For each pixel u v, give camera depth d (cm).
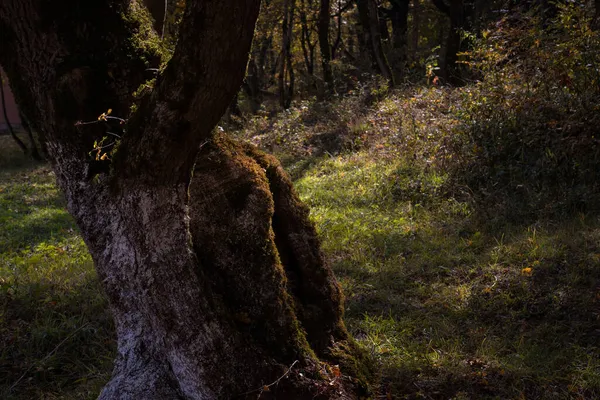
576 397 390
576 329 470
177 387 334
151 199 306
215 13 265
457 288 561
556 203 699
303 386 338
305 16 2336
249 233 352
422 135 998
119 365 347
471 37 1024
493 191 780
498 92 864
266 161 393
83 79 318
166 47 349
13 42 322
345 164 1066
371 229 750
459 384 413
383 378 423
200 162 363
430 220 755
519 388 405
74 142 325
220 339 321
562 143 772
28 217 1081
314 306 389
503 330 486
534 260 586
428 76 1301
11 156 2080
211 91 280
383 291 571
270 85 2842
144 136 294
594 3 880
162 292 316
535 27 894
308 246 395
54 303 599
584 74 808
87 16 321
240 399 322
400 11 2272
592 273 543
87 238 335
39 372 493
